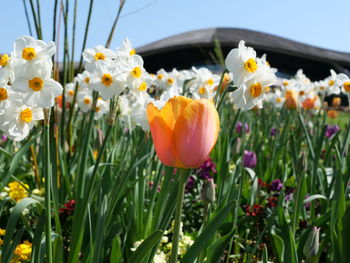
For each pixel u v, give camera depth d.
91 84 2.66
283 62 48.69
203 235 1.63
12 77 1.83
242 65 2.10
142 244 1.59
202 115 1.35
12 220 1.86
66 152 3.90
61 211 3.12
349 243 2.20
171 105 1.38
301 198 2.97
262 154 5.31
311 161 4.02
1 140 3.86
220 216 1.64
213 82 4.07
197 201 3.84
